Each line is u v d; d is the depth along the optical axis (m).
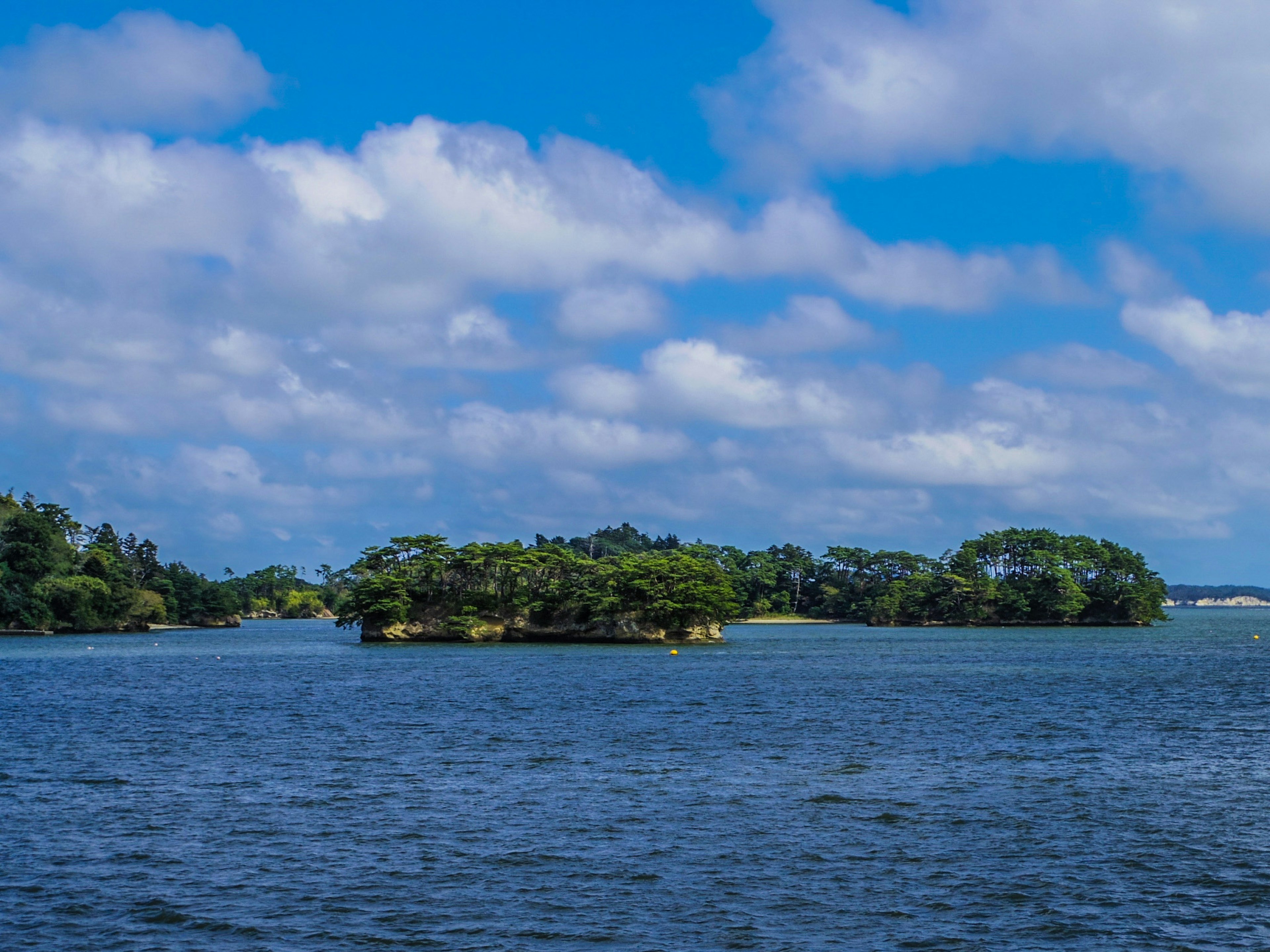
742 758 49.69
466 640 182.62
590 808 38.56
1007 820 36.66
